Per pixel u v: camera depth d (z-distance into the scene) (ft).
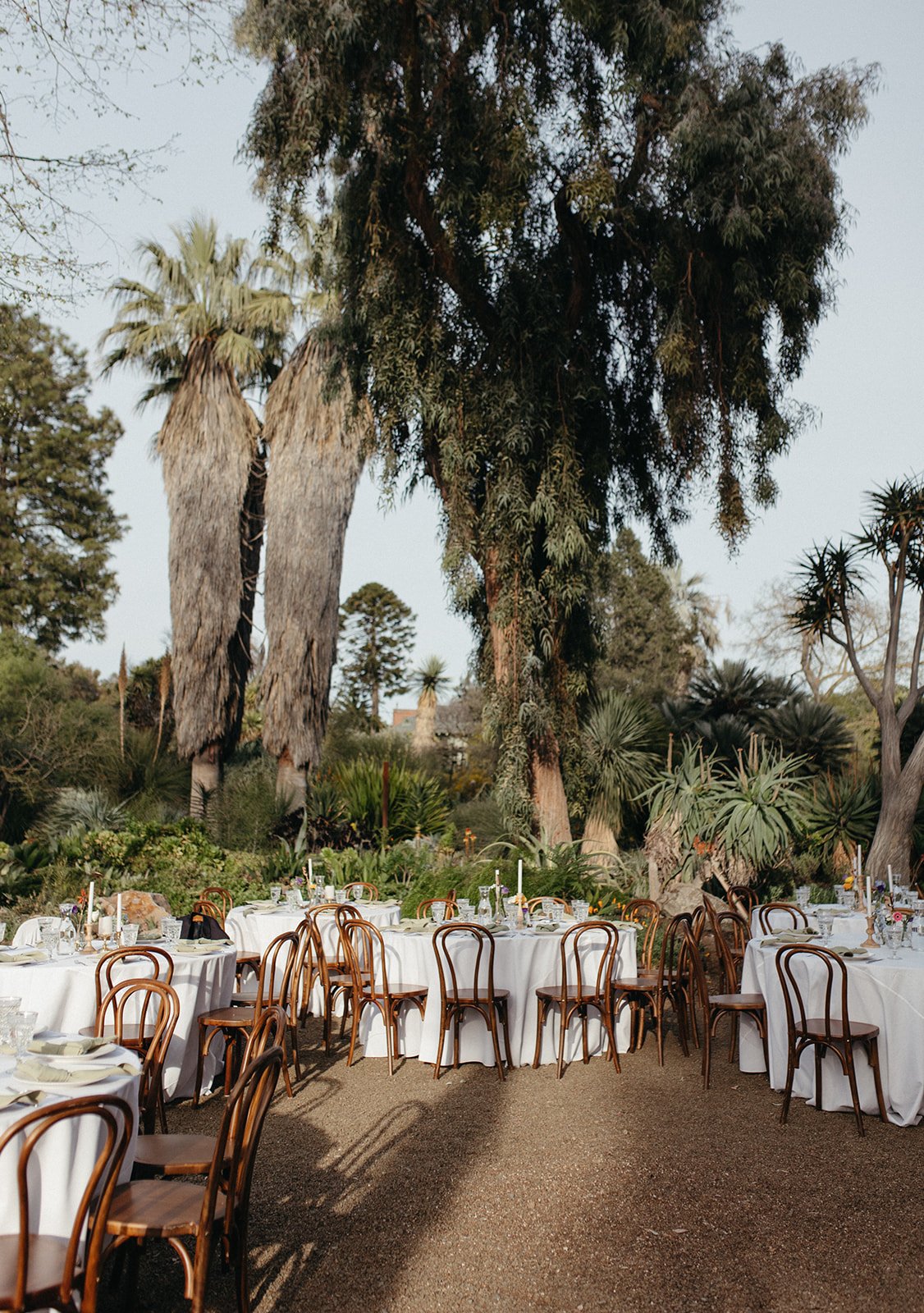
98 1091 12.13
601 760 50.72
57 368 119.75
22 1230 9.76
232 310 67.67
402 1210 15.90
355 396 46.16
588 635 47.47
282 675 61.62
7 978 20.56
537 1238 14.90
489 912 28.37
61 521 120.47
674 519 48.70
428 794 58.39
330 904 27.61
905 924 22.30
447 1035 24.90
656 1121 20.38
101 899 31.55
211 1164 12.53
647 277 45.68
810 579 45.19
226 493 65.21
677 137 39.81
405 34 40.27
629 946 26.76
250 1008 23.13
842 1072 20.68
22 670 74.64
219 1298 13.16
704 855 41.88
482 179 42.19
